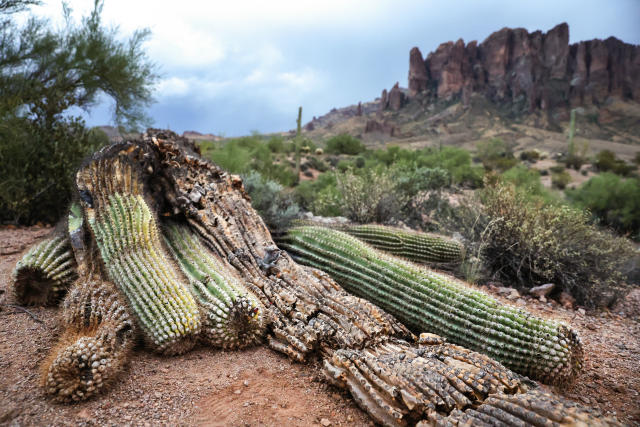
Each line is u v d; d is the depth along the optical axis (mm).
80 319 3076
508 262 6004
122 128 10555
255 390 2902
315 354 3355
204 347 3438
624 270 6719
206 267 3984
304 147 37125
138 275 3445
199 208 4922
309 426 2570
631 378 3430
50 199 7961
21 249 5781
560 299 5438
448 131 129625
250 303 3424
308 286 3926
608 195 13258
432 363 2889
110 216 4078
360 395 2723
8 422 2348
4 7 8367
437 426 2367
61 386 2539
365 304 3686
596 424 1989
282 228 5863
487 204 6605
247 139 17656
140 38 10297
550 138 113062
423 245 5930
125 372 2945
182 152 5586
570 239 5824
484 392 2590
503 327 3281
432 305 3738
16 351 3098
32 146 7848
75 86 9867
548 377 3090
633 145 101188
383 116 164750
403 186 10156
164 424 2467
